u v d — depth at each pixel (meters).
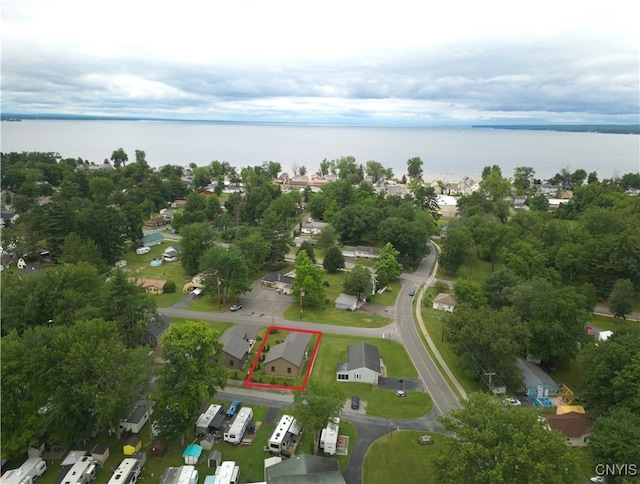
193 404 48.19
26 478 42.59
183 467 44.56
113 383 47.69
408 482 45.28
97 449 46.97
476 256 130.12
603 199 161.38
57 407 44.91
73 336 48.62
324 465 43.88
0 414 43.62
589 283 96.31
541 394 62.31
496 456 35.72
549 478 33.66
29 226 108.44
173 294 96.31
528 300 72.31
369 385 63.19
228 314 86.75
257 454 48.50
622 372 52.47
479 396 42.56
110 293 64.88
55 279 68.19
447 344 76.69
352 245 137.00
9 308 62.41
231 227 149.25
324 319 86.12
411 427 54.12
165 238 143.88
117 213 122.25
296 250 134.62
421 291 103.69
